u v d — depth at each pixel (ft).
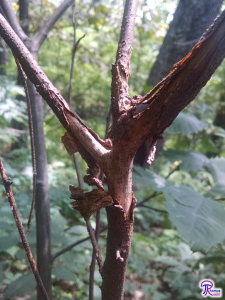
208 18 2.29
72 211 4.22
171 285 3.24
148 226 4.70
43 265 1.39
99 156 0.74
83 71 6.91
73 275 1.98
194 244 1.07
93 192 0.73
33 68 0.80
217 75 4.64
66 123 0.79
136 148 0.68
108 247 0.77
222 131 2.59
